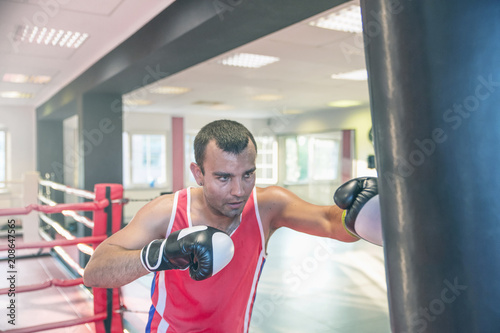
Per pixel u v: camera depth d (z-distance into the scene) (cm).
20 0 314
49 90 688
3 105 837
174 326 110
